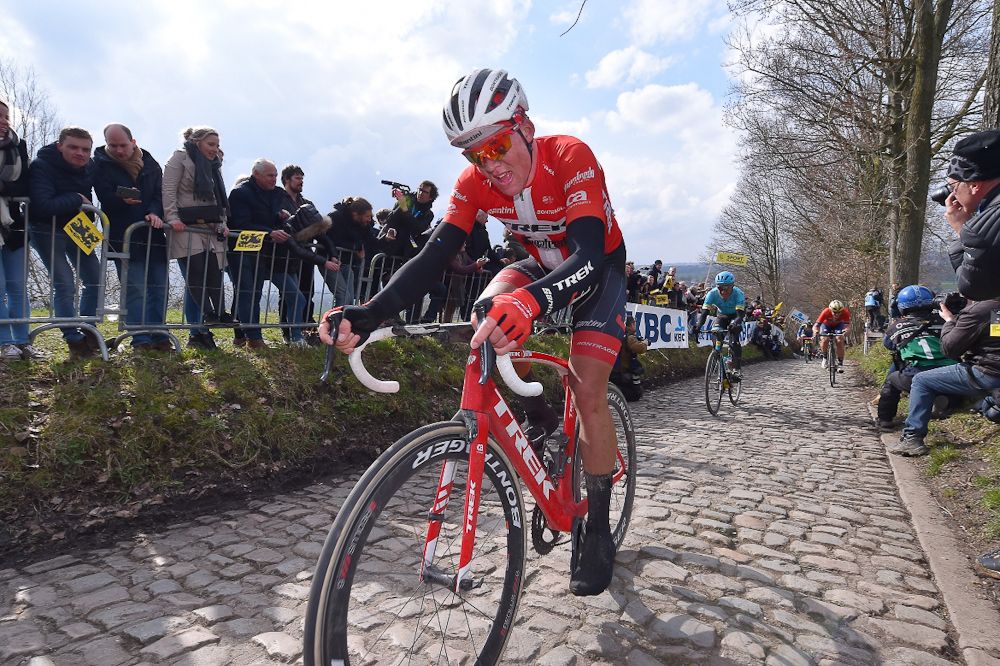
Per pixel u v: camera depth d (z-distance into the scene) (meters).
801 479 3.88
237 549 2.45
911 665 1.76
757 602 2.12
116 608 1.94
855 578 2.36
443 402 4.86
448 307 6.31
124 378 3.33
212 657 1.68
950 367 4.30
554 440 1.98
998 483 3.34
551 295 1.39
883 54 11.88
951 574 2.39
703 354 12.38
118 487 2.79
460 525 1.48
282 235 4.54
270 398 3.77
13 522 2.44
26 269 3.53
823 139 15.42
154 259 4.04
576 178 1.67
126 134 3.87
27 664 1.62
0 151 3.28
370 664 1.50
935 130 14.09
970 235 2.05
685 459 4.29
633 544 2.62
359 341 1.49
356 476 3.55
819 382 10.94
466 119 1.52
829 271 22.36
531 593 2.10
